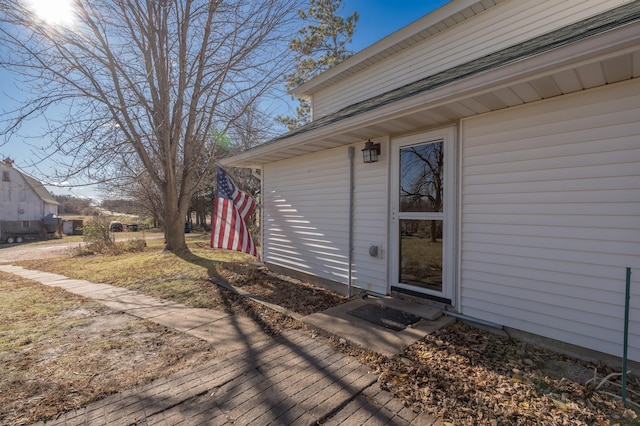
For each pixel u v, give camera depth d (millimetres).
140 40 8469
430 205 4117
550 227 3043
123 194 13961
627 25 2018
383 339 3254
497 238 3416
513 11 4668
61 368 2877
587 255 2830
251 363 2908
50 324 4078
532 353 2996
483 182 3516
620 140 2646
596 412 2148
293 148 5547
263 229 7434
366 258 4938
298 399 2344
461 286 3742
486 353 2986
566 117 2930
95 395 2428
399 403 2273
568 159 2926
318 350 3150
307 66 13453
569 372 2658
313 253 5945
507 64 2582
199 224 30953
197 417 2162
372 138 4773
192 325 3955
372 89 6750
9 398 2404
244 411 2219
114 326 3977
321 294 5258
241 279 6320
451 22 5277
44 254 14477
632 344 2600
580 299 2875
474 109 3367
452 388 2426
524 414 2123
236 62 8477
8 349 3301
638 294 2566
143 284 6383
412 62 5969
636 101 2572
